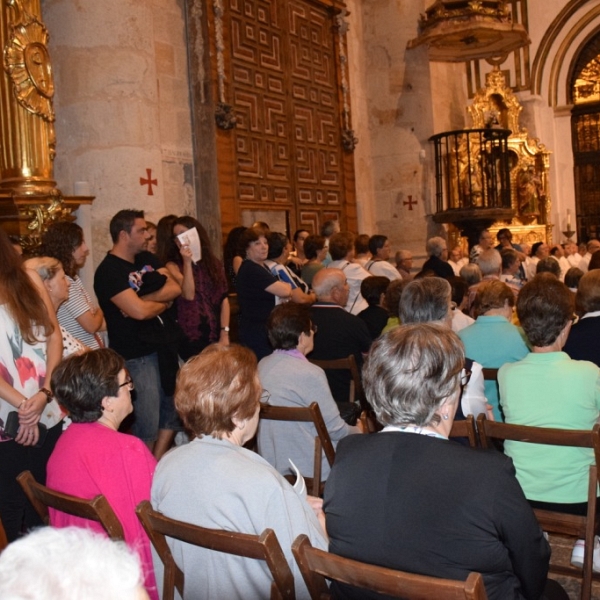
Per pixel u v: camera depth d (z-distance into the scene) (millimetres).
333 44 11406
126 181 6969
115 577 856
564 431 2789
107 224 6930
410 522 1875
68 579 835
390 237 12586
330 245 7316
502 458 1926
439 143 12555
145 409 4633
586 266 13688
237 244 6969
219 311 5422
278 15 10156
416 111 12414
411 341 2100
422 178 12430
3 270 3395
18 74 6258
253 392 2436
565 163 16672
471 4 11594
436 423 2098
